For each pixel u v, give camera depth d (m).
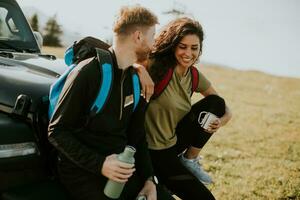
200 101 3.24
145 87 2.57
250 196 5.36
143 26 2.34
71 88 2.18
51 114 2.39
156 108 2.94
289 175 6.67
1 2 3.86
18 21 3.96
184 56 2.89
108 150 2.34
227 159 7.05
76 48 2.52
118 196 2.27
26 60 3.22
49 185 2.48
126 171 2.17
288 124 12.23
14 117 2.51
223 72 35.88
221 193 5.24
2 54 3.26
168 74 2.90
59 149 2.21
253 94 21.00
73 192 2.37
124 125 2.44
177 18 2.95
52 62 3.36
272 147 8.73
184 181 3.02
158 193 2.74
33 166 2.48
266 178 6.28
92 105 2.23
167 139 3.02
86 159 2.20
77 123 2.29
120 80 2.32
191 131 3.14
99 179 2.35
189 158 3.28
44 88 2.70
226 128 10.07
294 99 21.08
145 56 2.51
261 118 12.76
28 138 2.46
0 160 2.31
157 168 3.04
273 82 32.38
